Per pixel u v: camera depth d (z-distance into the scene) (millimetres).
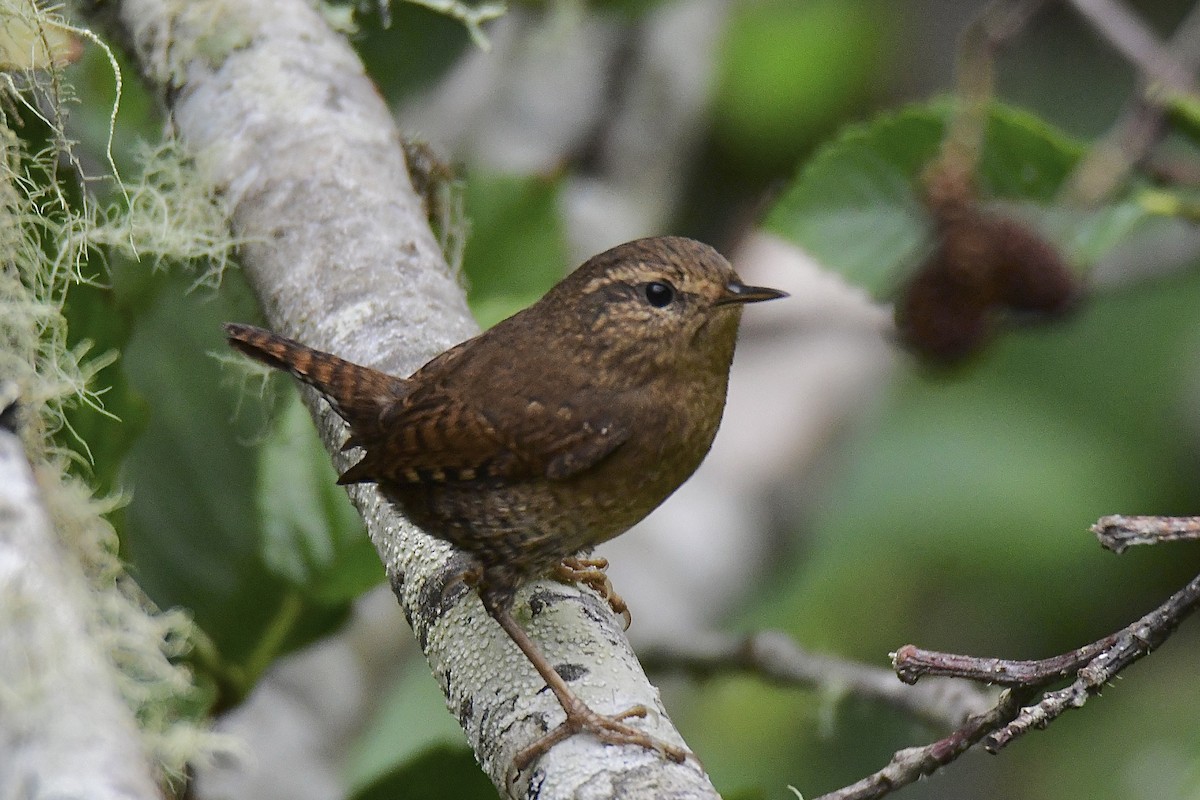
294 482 7203
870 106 12922
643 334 6441
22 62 6059
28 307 5414
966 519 11141
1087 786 10789
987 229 8219
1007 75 12828
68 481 5453
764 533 10789
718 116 12789
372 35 8688
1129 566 11102
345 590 7184
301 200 7027
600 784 5012
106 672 3752
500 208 8773
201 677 7082
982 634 11109
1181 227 10477
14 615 3705
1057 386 11711
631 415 6391
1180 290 11820
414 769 6820
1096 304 11781
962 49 8336
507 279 8844
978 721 5211
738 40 12859
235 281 7770
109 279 6836
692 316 6500
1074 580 11117
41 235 6672
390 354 6641
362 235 6957
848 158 9125
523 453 6266
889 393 11719
